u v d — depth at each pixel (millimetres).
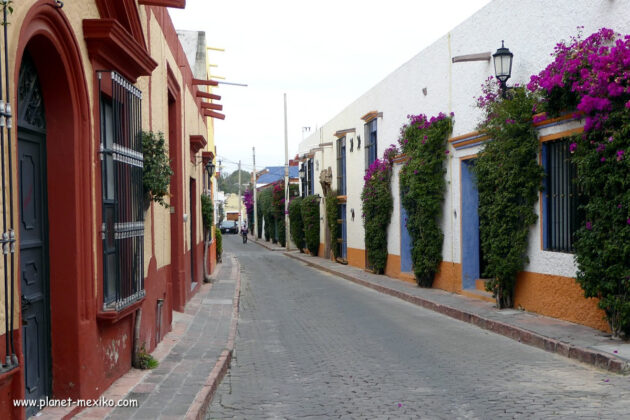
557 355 8898
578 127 10141
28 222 5367
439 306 13961
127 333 7645
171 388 6883
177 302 13953
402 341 10422
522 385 7230
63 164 5801
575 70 9422
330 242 33781
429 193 16812
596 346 8602
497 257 12406
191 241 18750
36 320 5484
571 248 10695
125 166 6926
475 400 6652
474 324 12008
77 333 5793
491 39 13648
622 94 8562
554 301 11195
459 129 15570
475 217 15531
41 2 4875
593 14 9984
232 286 20391
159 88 10398
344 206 30719
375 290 19078
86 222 5977
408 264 20531
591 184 9078
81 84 5875
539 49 11648
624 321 8766
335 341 10695
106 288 6602
